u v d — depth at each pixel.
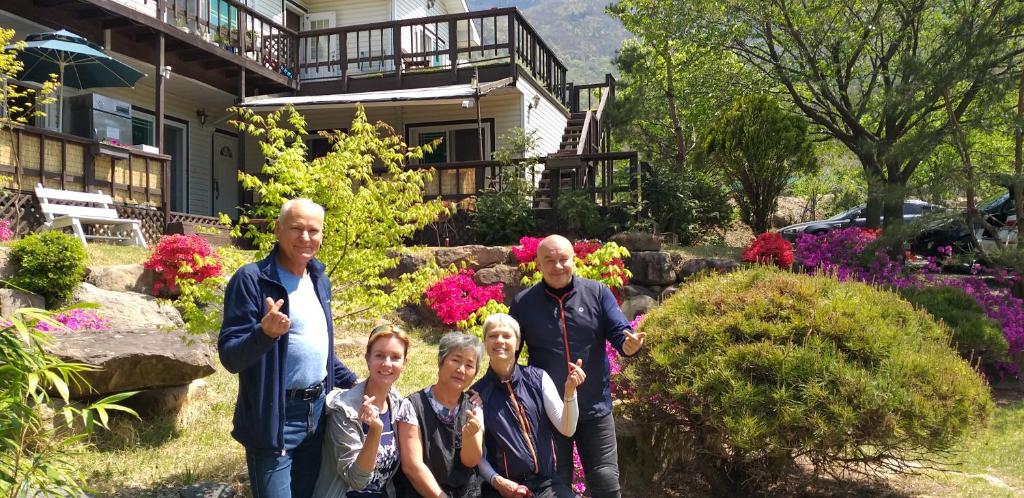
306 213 3.38
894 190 10.48
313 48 19.97
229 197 18.55
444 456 3.57
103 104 12.05
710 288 5.29
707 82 16.78
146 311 7.96
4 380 3.31
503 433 3.77
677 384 4.75
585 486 4.73
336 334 8.80
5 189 9.77
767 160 12.99
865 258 10.44
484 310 5.73
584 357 3.98
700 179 14.99
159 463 4.82
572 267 4.08
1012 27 10.74
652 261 10.21
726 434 4.54
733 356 4.66
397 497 3.54
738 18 15.40
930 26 14.12
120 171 11.66
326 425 3.44
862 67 15.55
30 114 10.80
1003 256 10.09
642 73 20.75
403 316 10.14
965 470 5.80
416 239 12.97
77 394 5.09
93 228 10.77
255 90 16.98
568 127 19.80
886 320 4.99
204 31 15.81
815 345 4.64
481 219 12.57
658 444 5.22
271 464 3.19
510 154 13.33
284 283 3.39
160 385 5.53
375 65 19.30
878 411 4.39
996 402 7.89
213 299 5.05
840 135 15.09
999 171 10.50
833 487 5.25
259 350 2.97
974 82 10.65
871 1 14.30
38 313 3.46
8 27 12.41
